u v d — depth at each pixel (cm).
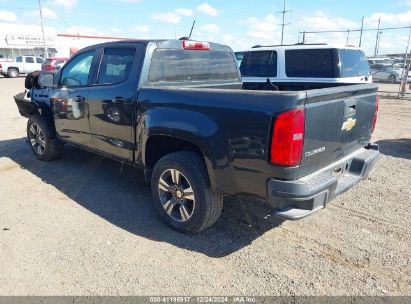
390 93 1733
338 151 333
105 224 382
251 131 286
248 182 300
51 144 572
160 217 397
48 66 2523
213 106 310
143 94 377
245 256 324
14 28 4628
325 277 295
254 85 541
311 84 480
